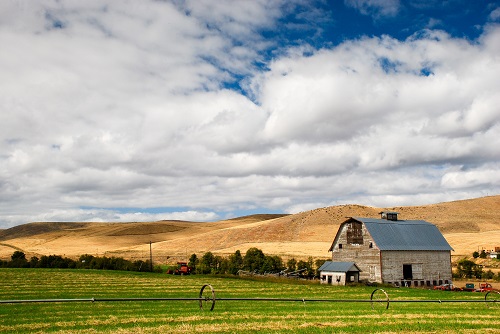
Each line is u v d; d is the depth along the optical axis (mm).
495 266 110312
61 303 38406
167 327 25062
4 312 32562
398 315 31234
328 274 78500
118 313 31859
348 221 82000
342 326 25984
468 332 24609
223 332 23625
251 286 66062
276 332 23672
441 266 80750
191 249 180375
